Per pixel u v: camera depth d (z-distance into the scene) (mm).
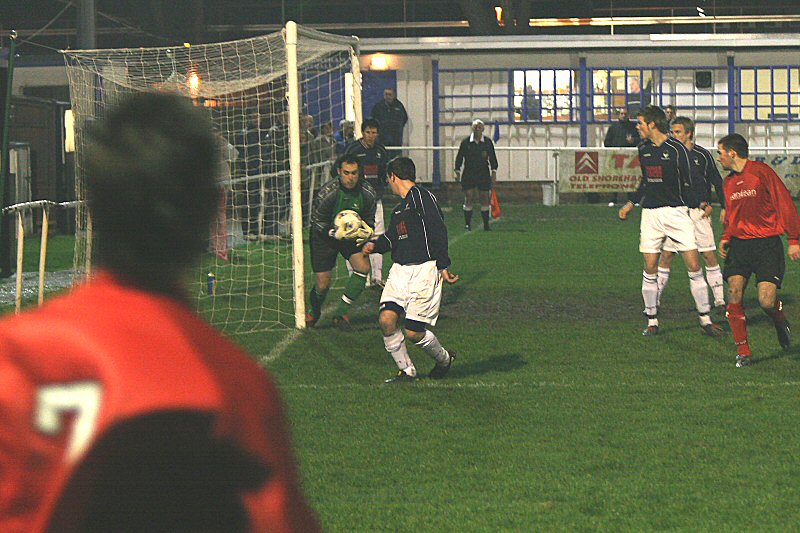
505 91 89062
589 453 19703
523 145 89562
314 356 29266
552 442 20484
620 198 88250
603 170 81562
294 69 33219
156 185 4352
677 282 43875
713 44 87312
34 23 116625
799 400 23609
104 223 4371
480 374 26734
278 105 60125
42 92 83812
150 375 3965
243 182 57969
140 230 4355
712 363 27906
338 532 15719
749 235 27250
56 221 65375
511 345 30641
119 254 4383
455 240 60094
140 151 4371
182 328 4215
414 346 30344
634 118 89438
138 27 111188
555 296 40250
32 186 61125
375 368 27594
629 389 24891
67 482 3857
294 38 33219
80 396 3922
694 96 89312
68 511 3906
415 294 25172
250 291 42312
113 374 3930
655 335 32062
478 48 88062
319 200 32969
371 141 39656
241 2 118688
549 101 89250
